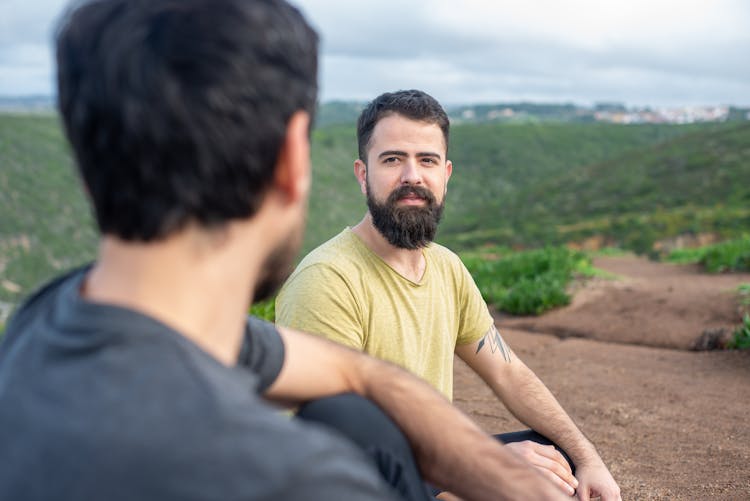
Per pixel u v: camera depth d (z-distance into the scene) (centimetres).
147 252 64
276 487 56
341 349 117
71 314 64
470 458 111
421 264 209
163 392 58
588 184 5522
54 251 8288
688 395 396
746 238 1110
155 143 61
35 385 61
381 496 62
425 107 205
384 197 199
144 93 60
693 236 3281
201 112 61
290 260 75
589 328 621
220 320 69
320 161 10762
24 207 8756
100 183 63
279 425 60
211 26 62
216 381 61
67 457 55
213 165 62
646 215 4191
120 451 55
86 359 61
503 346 225
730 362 463
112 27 62
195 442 56
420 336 203
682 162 5316
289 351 108
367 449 104
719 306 615
